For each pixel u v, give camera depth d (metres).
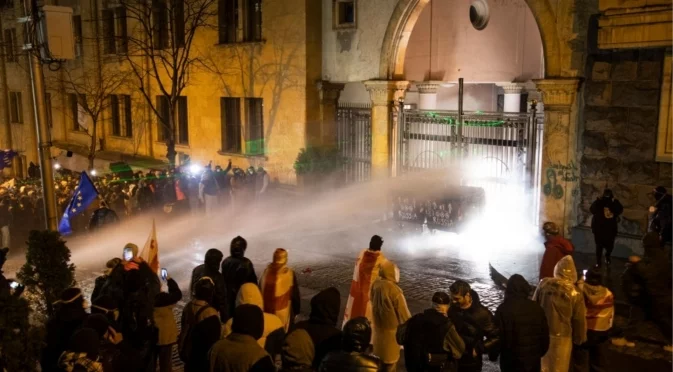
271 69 21.08
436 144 17.62
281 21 20.44
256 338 4.98
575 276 7.09
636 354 8.69
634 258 8.69
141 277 7.09
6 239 16.56
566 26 13.93
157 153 27.58
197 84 24.50
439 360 5.66
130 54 24.56
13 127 38.59
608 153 13.71
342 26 19.28
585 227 14.16
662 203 11.85
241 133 22.97
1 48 37.97
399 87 18.25
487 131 16.62
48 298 7.69
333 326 5.32
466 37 19.70
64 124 33.94
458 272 13.03
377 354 7.25
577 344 7.16
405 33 18.00
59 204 17.62
